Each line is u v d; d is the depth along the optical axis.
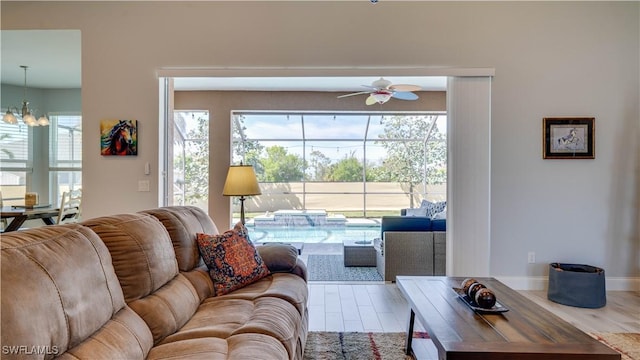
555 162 3.71
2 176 6.00
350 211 8.25
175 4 3.74
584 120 3.68
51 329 1.05
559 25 3.68
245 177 3.48
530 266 3.71
